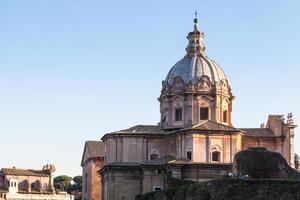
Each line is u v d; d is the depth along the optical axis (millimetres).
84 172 168875
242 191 72625
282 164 83500
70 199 183500
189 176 108250
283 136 124438
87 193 161500
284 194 68875
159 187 111562
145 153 120750
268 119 129250
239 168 84500
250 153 84125
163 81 126000
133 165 115688
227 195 73875
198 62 123875
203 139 113312
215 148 113188
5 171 184125
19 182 184625
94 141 162625
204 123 115688
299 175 82688
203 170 108500
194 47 127312
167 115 122875
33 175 187625
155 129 124062
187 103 120500
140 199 101000
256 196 71125
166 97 123250
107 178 115938
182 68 123875
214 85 121062
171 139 119750
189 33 128500
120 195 114625
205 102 120500
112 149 122062
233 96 125562
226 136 113938
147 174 112438
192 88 120375
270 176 82250
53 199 179875
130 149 121188
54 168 192125
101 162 155750
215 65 124938
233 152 113438
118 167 115250
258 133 126062
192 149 112625
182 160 109812
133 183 115312
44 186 189000
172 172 108000
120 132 121938
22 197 175750
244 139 124375
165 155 120062
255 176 82250
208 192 77438
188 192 83062
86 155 164750
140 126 126188
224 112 123000
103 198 120938
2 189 179875
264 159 83125
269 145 125125
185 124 119938
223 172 108375
